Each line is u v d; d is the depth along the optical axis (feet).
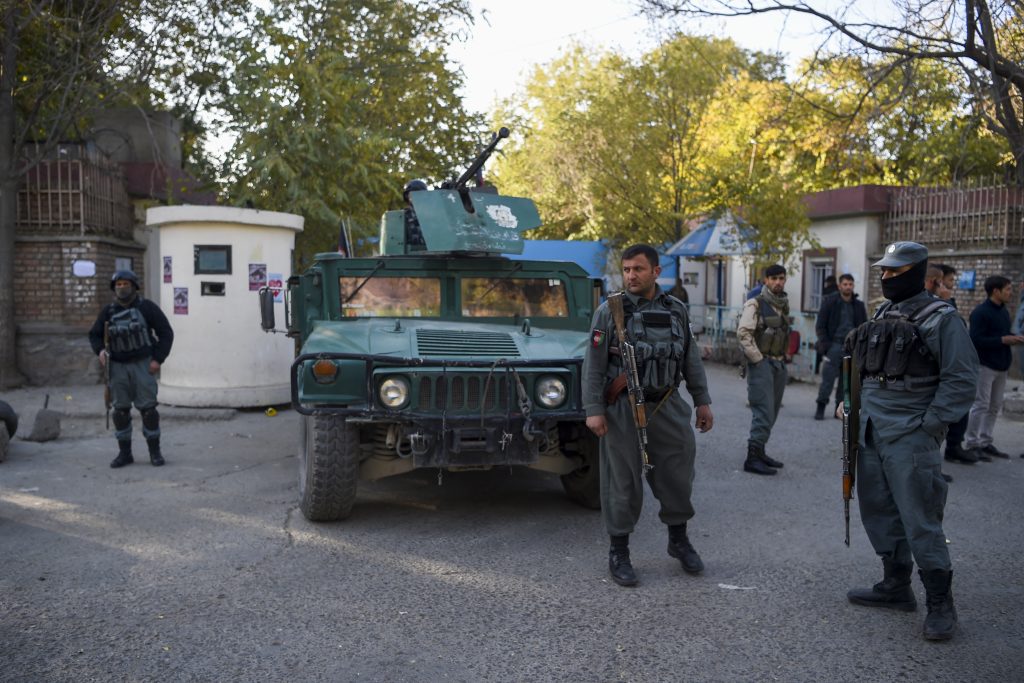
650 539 17.43
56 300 40.78
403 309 21.25
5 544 16.79
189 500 20.24
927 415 12.39
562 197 77.10
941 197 47.14
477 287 21.80
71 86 40.19
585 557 16.30
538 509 19.74
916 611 13.61
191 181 47.19
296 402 16.98
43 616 13.26
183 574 15.19
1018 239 43.16
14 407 33.55
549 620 13.28
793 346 23.47
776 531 17.97
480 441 16.98
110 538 17.22
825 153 54.39
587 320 22.24
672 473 14.87
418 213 21.36
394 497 20.72
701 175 54.85
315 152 40.75
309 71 40.09
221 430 29.19
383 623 13.12
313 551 16.53
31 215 40.57
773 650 12.21
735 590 14.56
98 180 42.42
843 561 16.02
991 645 12.35
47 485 21.57
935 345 12.43
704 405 15.14
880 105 35.24
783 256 49.98
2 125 38.04
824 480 22.59
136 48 41.83
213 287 31.83
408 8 47.16
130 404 23.65
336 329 19.07
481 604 13.92
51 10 37.47
